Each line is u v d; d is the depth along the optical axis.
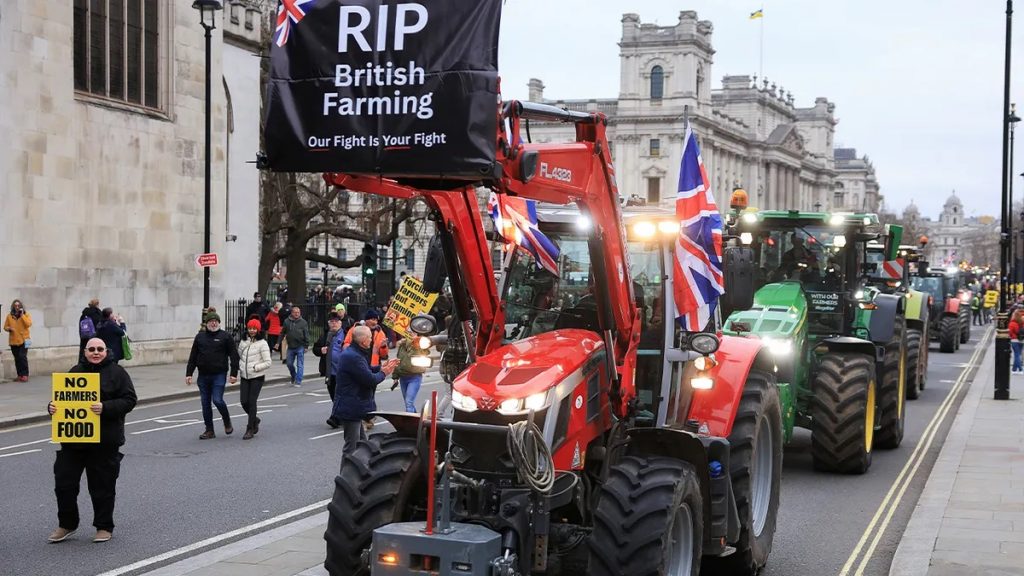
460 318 7.68
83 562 9.13
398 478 6.97
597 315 7.79
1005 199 22.17
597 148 7.11
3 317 24.58
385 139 6.06
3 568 8.93
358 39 6.14
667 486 6.70
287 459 14.69
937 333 39.28
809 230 14.66
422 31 6.04
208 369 16.61
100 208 27.59
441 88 5.99
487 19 5.99
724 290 8.13
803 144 152.25
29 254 25.38
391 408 20.86
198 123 31.23
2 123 24.64
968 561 8.54
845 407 13.16
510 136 6.28
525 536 6.47
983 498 11.17
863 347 13.78
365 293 39.59
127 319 28.62
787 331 12.61
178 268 30.47
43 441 16.53
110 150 27.92
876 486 12.73
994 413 19.20
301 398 23.19
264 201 42.84
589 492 7.25
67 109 26.47
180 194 30.52
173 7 30.16
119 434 9.91
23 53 25.17
